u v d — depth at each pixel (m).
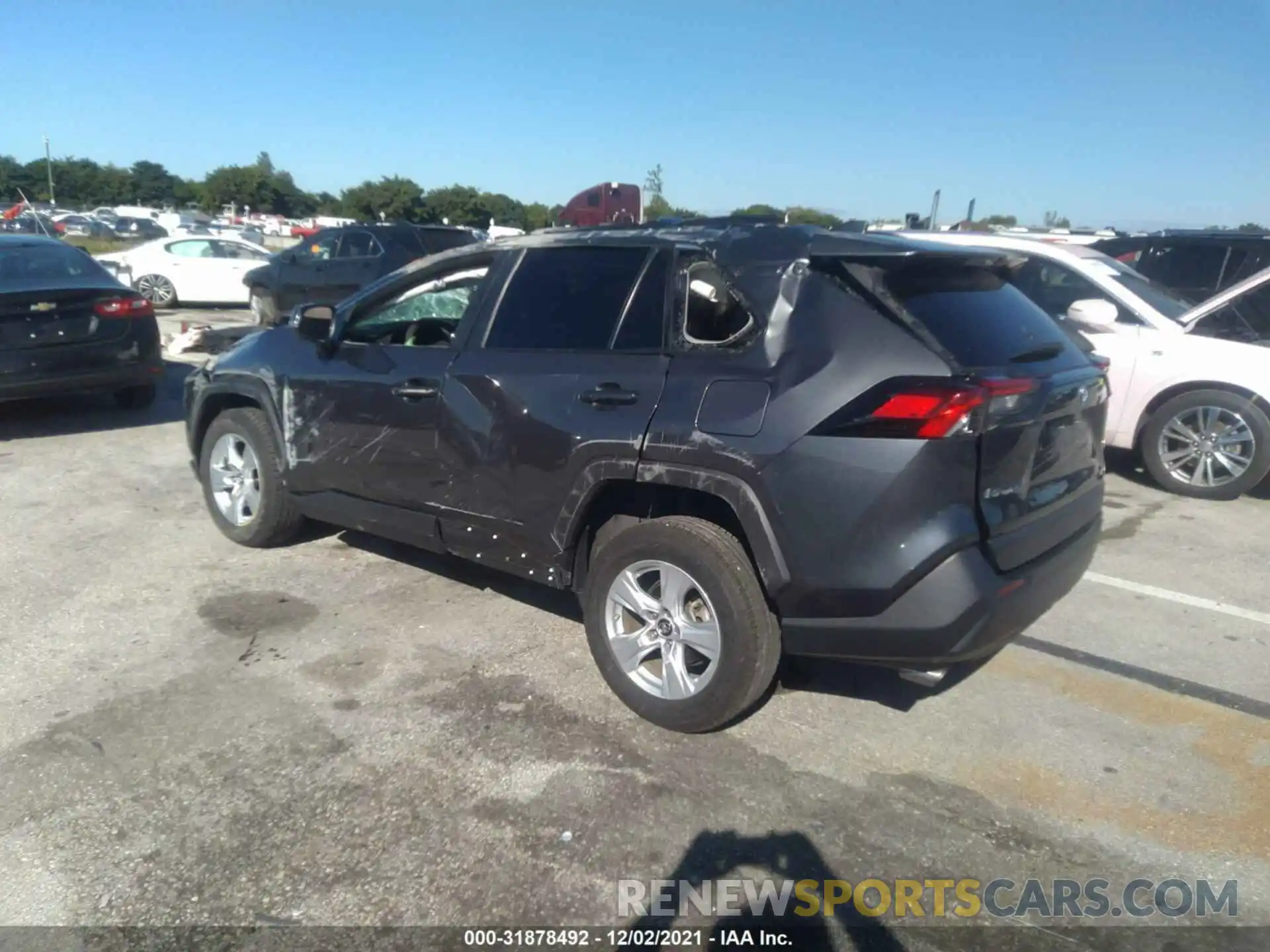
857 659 3.42
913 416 3.14
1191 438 7.10
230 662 4.30
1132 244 10.79
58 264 8.51
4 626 4.63
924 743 3.76
